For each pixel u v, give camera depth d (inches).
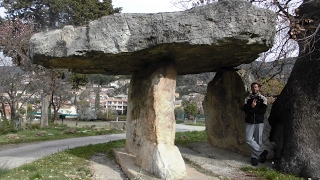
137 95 271.4
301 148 222.8
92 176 225.5
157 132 217.2
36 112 1472.7
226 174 226.7
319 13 261.4
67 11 820.0
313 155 216.4
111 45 196.4
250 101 260.8
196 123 1259.8
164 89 223.8
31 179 205.2
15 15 864.3
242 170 238.2
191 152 308.5
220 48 199.6
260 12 183.5
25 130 701.9
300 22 277.1
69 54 202.8
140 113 256.1
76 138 550.9
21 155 352.2
